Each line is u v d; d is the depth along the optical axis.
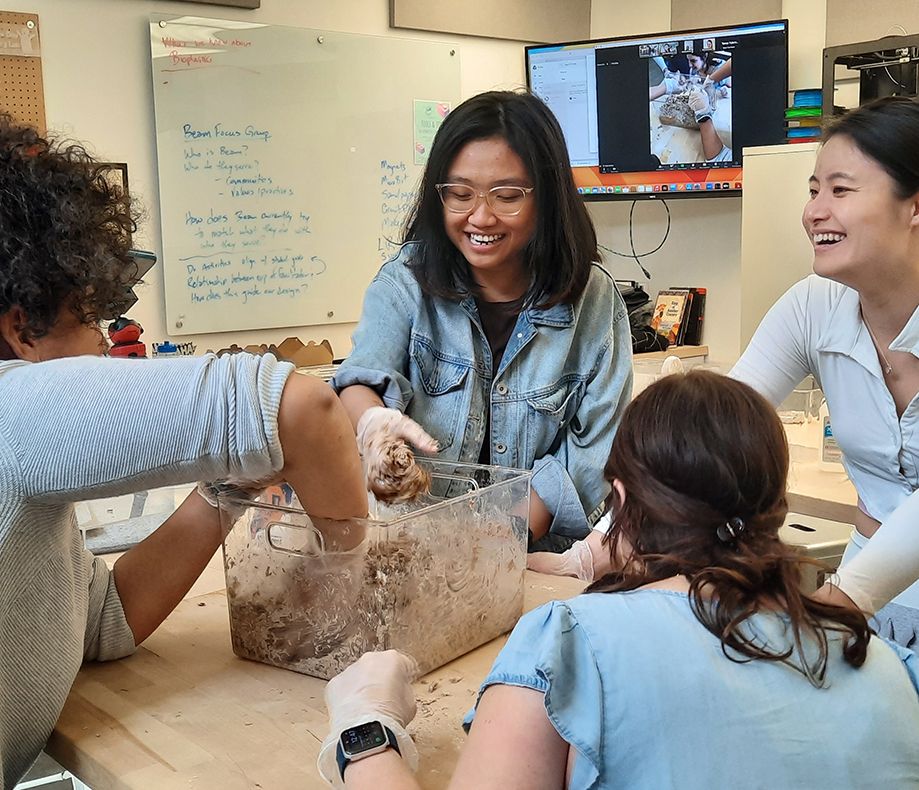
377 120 4.01
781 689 0.77
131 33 3.36
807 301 1.66
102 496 0.89
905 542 1.19
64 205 0.91
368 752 0.84
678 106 3.98
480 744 0.76
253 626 1.18
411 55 4.07
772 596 0.81
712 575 0.80
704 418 0.84
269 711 1.06
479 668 1.17
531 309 1.62
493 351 1.71
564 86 4.19
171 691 1.12
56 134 1.13
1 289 0.91
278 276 3.80
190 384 0.89
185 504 1.23
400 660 0.98
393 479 1.25
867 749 0.77
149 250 3.47
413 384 1.65
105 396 0.87
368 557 1.07
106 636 1.17
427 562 1.12
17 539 0.88
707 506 0.83
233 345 3.75
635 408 0.89
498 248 1.53
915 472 1.60
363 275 4.05
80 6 3.24
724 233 4.28
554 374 1.65
